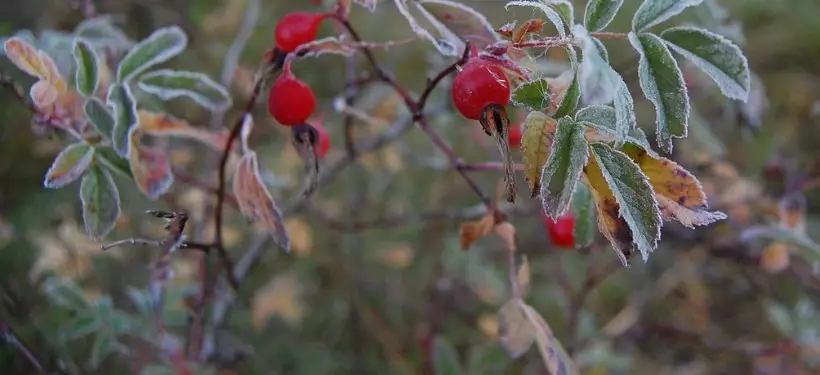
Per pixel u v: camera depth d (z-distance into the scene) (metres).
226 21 0.64
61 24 0.57
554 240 0.39
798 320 0.52
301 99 0.34
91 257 0.49
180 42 0.37
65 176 0.35
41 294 0.47
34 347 0.42
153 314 0.44
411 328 0.59
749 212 0.51
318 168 0.35
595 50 0.26
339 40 0.34
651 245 0.28
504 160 0.30
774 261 0.48
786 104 0.69
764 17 0.70
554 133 0.28
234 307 0.52
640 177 0.28
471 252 0.55
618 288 0.61
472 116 0.30
